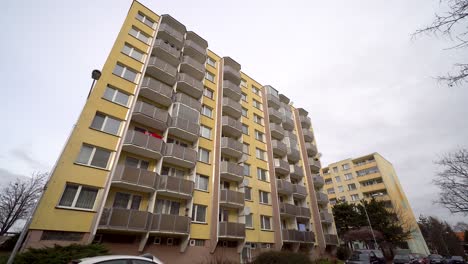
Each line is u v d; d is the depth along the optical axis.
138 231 12.08
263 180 23.14
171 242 14.28
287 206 22.73
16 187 27.34
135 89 16.05
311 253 22.58
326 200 28.95
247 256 17.72
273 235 20.58
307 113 37.41
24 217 27.00
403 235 30.50
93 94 13.95
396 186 46.66
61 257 8.31
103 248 9.70
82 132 12.57
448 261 27.62
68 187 11.21
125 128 14.00
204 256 15.13
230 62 27.12
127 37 17.84
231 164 19.47
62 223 10.34
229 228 16.61
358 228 32.16
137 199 13.70
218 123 21.27
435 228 48.56
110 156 13.16
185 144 18.38
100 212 11.23
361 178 46.56
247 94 28.28
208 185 18.06
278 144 26.70
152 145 14.55
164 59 19.91
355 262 16.69
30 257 7.96
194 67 21.48
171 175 16.33
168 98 17.33
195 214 16.19
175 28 22.83
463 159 14.62
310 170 29.14
